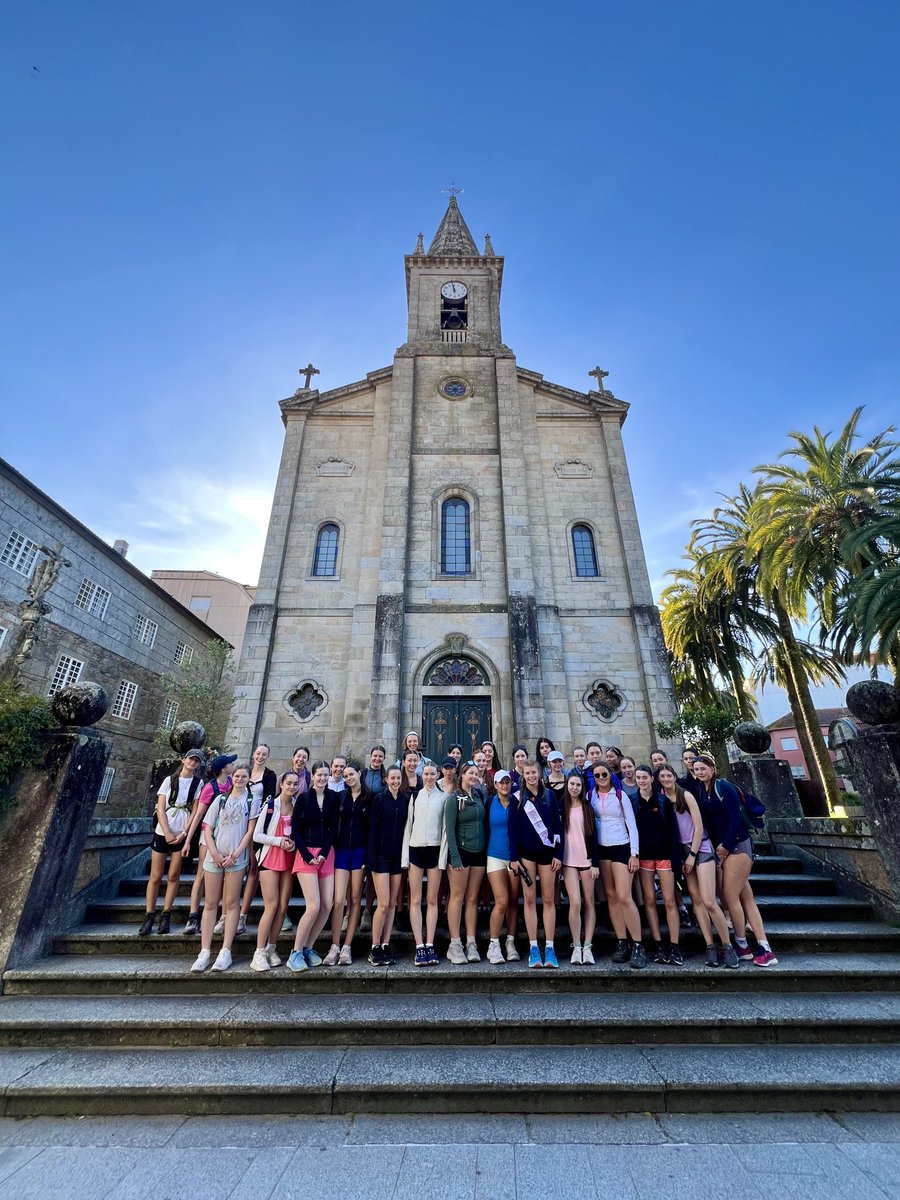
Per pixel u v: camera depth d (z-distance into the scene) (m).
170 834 6.21
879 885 6.80
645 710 14.53
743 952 5.70
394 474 16.30
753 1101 3.93
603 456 17.75
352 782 5.99
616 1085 3.94
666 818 5.99
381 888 5.61
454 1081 3.95
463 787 6.11
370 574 15.52
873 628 14.41
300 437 17.53
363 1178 3.26
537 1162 3.39
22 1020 4.59
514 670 13.98
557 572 16.08
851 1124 3.77
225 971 5.27
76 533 19.91
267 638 14.74
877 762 6.91
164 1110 3.89
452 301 20.67
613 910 5.73
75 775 6.32
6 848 5.87
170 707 26.03
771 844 8.83
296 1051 4.42
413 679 14.23
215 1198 3.11
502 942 6.11
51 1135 3.67
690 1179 3.25
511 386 17.95
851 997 5.11
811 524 18.61
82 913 6.59
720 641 24.72
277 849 5.61
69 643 19.59
